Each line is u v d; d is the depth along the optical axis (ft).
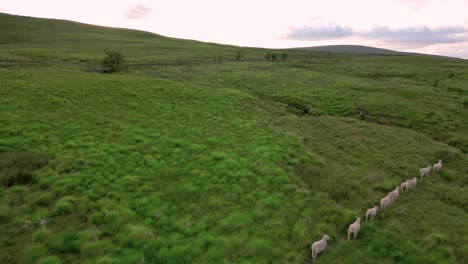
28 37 441.27
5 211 41.88
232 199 50.19
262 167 62.69
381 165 72.02
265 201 49.14
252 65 261.65
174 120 96.53
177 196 50.44
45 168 55.93
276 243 38.83
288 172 61.46
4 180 49.39
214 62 274.57
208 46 534.78
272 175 59.41
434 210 49.88
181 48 424.05
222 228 41.78
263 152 71.97
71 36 490.49
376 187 58.23
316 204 49.39
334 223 44.24
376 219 45.62
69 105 98.89
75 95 110.73
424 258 36.22
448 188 59.77
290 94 149.69
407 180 58.49
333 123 107.55
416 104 135.23
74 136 74.13
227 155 69.10
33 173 53.26
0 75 127.75
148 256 35.37
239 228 41.98
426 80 210.18
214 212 46.03
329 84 175.63
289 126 101.76
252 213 45.62
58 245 36.01
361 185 58.65
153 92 126.72
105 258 33.99
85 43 416.46
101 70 186.50
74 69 176.24
